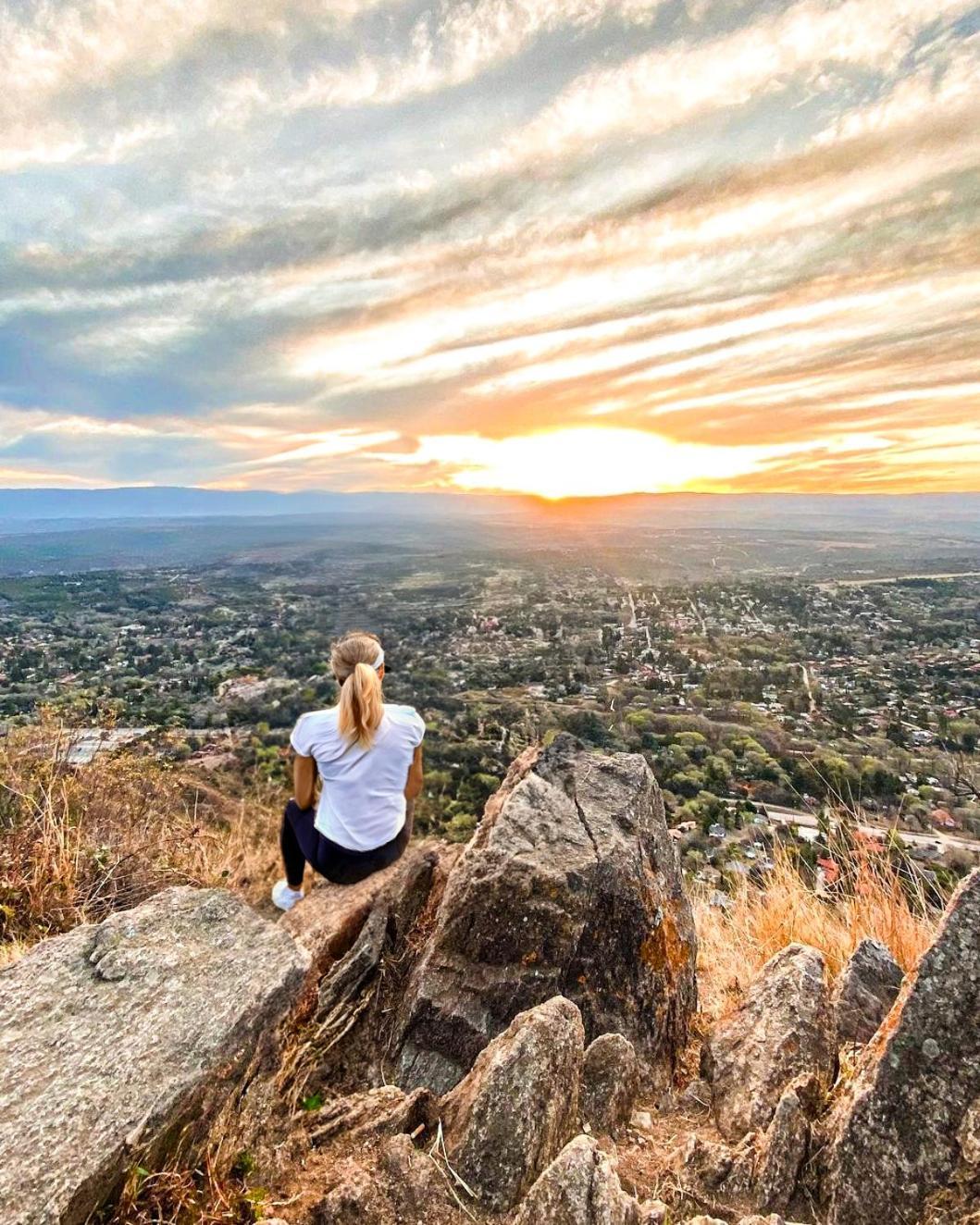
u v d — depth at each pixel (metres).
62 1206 1.27
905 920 3.53
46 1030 1.67
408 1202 1.63
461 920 2.76
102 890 3.91
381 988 2.82
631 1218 1.53
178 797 6.04
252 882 4.79
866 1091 1.80
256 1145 1.74
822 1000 2.55
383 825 3.55
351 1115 1.97
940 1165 1.65
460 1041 2.51
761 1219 1.56
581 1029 2.17
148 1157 1.45
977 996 1.84
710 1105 2.33
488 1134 1.78
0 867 3.61
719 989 3.29
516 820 3.10
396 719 3.64
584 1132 2.05
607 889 2.80
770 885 4.37
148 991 1.82
